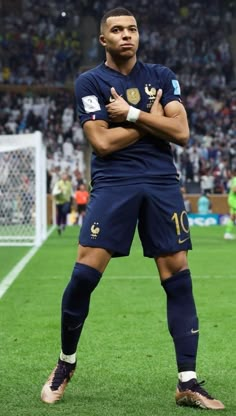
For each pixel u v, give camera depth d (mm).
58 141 48781
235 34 59500
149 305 11891
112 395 6445
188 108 53000
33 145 27172
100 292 13578
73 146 48375
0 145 28016
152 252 6129
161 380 7020
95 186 6133
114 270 17781
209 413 5840
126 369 7492
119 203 6016
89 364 7730
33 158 36219
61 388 6242
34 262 19906
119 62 6137
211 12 60219
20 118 50906
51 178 45062
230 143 50500
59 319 10617
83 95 6098
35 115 50656
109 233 6027
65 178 32969
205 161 47719
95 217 6043
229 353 8266
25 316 10922
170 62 57094
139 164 6070
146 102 6121
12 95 52625
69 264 19281
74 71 54625
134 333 9500
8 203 36688
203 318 10672
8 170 36438
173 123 6031
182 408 6000
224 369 7484
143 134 6059
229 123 52312
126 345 8734
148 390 6633
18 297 13000
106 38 6098
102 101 6098
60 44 55875
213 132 51438
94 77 6121
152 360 7914
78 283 6078
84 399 6301
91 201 6129
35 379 7055
